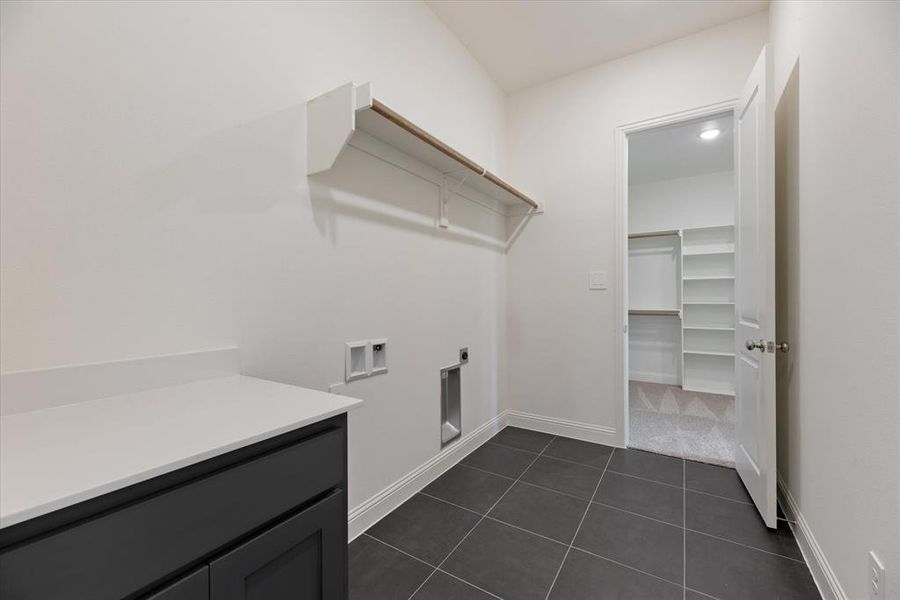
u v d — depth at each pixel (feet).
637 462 7.47
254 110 3.99
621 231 8.27
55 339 2.68
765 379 5.18
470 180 7.36
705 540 5.03
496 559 4.69
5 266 2.48
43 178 2.63
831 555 3.87
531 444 8.41
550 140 9.09
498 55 8.16
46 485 1.58
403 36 6.14
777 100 6.09
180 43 3.39
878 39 2.97
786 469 5.64
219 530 2.06
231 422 2.40
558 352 9.00
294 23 4.41
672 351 14.78
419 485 6.40
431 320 6.79
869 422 3.10
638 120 8.05
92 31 2.86
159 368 3.21
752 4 6.78
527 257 9.39
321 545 2.66
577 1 6.67
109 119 2.95
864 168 3.21
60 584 1.53
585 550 4.85
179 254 3.38
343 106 4.26
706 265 14.17
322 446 2.68
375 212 5.54
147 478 1.74
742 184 6.32
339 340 4.97
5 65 2.48
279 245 4.24
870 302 3.11
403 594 4.14
